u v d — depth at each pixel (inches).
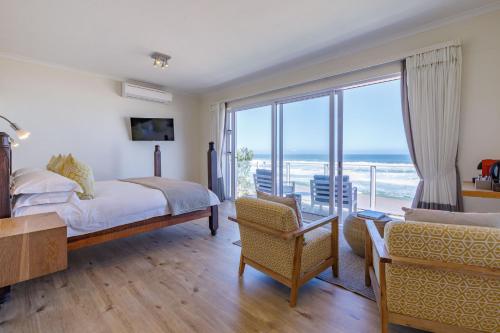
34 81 142.2
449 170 97.7
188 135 221.5
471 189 77.2
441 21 99.0
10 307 67.1
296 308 67.6
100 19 96.7
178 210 109.6
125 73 163.9
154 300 70.8
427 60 100.5
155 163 183.3
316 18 97.7
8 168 66.4
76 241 83.7
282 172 170.9
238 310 66.6
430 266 45.3
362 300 71.4
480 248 43.2
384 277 53.7
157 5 87.9
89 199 92.5
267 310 66.6
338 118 138.2
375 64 117.8
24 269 48.8
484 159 91.4
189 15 94.7
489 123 91.1
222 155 208.1
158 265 93.3
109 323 61.2
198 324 61.0
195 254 103.6
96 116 166.6
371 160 163.8
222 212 172.7
